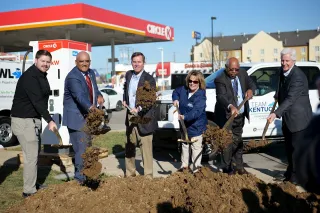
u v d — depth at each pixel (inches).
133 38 1119.6
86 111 193.9
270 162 291.6
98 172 171.3
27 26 830.5
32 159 194.4
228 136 181.0
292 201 154.4
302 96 204.2
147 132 209.9
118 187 166.6
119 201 155.0
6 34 956.0
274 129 313.6
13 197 199.6
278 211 150.6
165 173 253.9
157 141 292.7
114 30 951.0
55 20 800.3
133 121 200.8
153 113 210.8
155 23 1079.6
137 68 215.0
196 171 186.9
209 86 310.7
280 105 201.8
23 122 191.3
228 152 223.9
